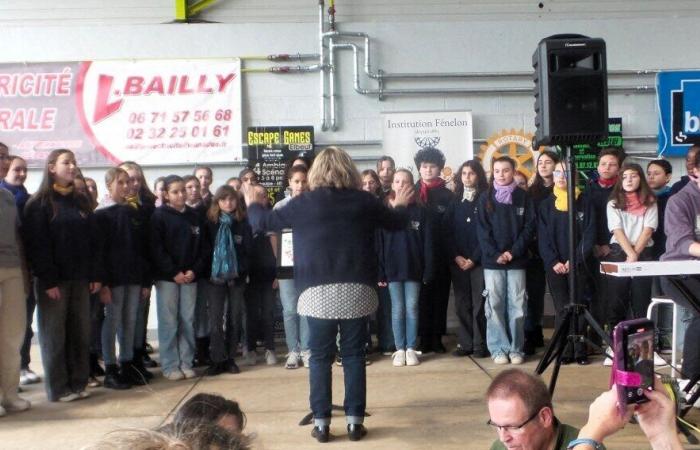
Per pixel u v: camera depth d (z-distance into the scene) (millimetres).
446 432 4676
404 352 6730
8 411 5344
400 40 8672
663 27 8695
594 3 8867
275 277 6949
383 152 8508
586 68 4988
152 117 8523
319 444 4500
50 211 5500
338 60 8664
